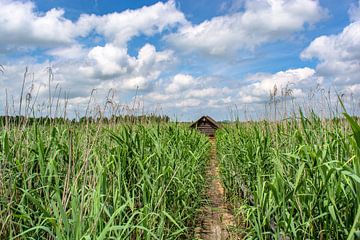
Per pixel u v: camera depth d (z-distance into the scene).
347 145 3.58
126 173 4.90
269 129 6.41
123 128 5.34
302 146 3.74
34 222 3.67
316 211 3.72
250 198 6.35
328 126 4.66
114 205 3.66
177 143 7.12
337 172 3.39
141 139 5.25
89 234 2.83
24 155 4.56
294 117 5.43
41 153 3.88
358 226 3.02
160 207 4.59
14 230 3.51
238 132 9.05
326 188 3.20
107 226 2.92
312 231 3.53
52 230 3.49
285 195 3.91
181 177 5.70
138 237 3.72
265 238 3.99
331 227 3.43
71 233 2.94
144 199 4.08
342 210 3.48
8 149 4.05
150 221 4.03
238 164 7.66
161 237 3.96
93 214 3.19
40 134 4.59
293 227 3.48
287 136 5.65
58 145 4.52
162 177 4.82
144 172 4.25
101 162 4.58
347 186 3.43
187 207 5.52
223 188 9.39
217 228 6.46
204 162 9.84
